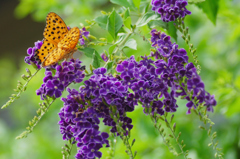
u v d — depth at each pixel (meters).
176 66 0.73
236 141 0.97
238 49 1.00
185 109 0.94
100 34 0.98
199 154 0.96
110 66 0.75
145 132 0.97
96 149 0.71
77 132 0.71
